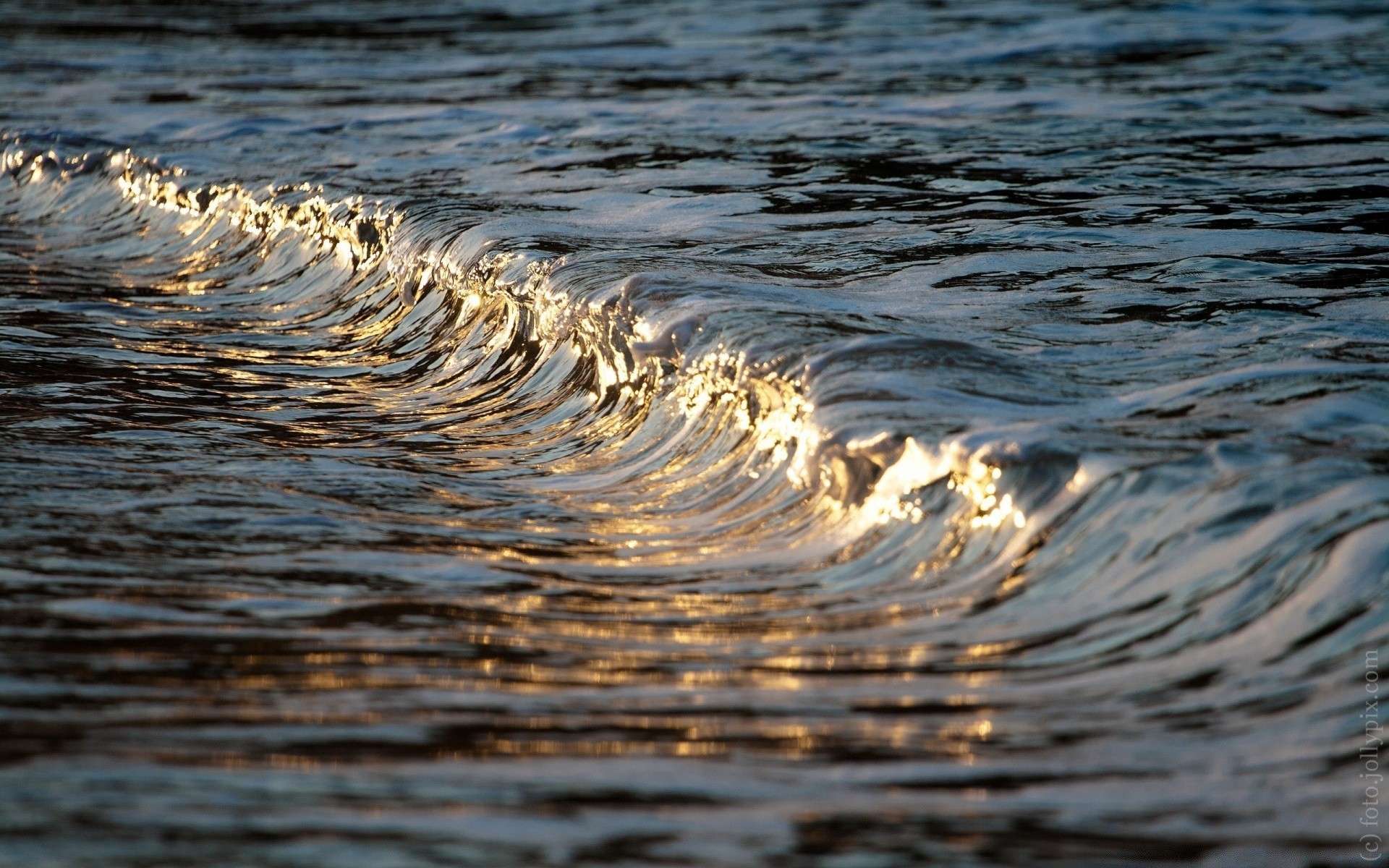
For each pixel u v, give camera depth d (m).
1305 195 29.09
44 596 11.68
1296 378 15.04
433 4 76.00
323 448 18.33
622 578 13.10
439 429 19.75
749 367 16.50
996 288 21.39
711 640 11.23
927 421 13.82
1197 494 11.65
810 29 62.03
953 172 32.75
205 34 65.31
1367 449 12.33
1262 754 8.58
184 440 18.16
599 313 20.00
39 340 24.22
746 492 15.38
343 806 7.68
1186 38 56.09
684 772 8.34
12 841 7.12
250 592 12.14
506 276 23.34
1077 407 14.40
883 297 20.73
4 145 42.28
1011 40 56.97
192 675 9.98
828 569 13.08
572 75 51.44
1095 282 21.70
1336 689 9.15
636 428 18.30
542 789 8.00
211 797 7.75
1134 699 9.55
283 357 24.42
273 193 33.09
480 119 42.41
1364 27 57.75
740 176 32.75
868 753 8.70
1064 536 11.94
